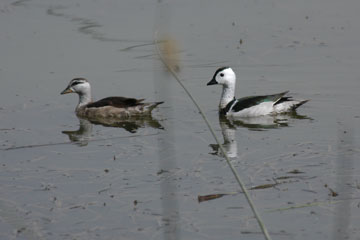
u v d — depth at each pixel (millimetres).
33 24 29781
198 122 18297
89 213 11820
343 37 26203
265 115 18719
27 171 14234
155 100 20375
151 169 14094
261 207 11719
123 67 23625
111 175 13797
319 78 21578
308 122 17750
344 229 10680
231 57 24359
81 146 16109
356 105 18938
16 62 24359
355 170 13469
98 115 19234
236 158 14648
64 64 24047
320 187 12578
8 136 17047
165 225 11141
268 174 13453
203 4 32562
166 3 32938
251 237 10547
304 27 27938
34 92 21266
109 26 28984
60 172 14102
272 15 30094
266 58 24125
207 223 11141
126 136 16969
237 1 33000
